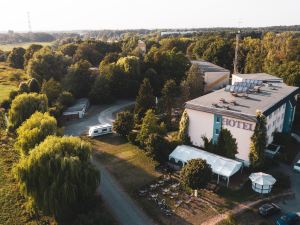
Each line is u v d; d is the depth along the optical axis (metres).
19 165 43.78
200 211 45.03
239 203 46.81
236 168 52.69
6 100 94.12
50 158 42.88
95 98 101.12
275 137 65.75
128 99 108.25
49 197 41.53
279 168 57.62
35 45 161.88
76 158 42.78
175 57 120.88
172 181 52.75
